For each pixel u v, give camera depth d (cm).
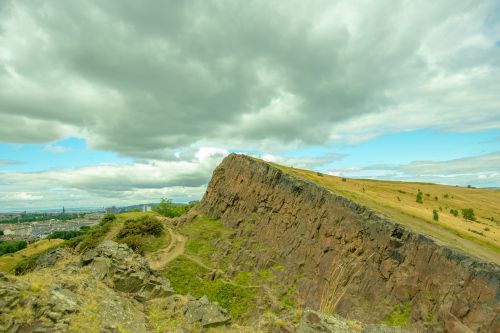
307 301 5500
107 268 3772
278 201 8044
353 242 5678
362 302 4825
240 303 6066
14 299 2153
